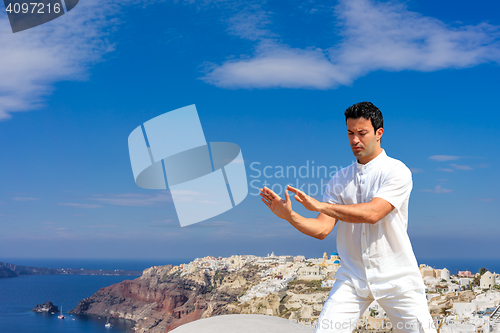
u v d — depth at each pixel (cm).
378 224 176
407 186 169
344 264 189
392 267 175
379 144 183
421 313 171
